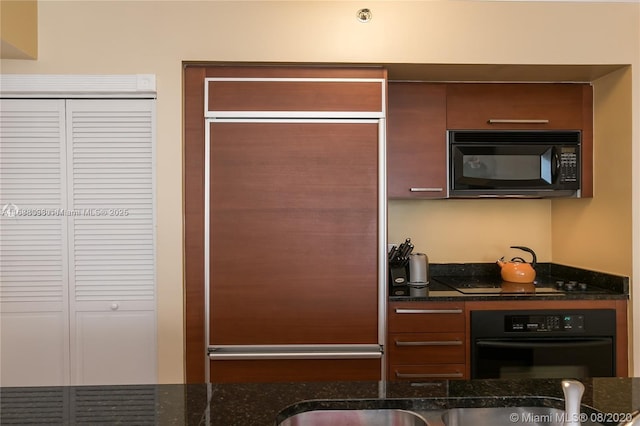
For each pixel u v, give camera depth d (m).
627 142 2.50
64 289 2.40
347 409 1.14
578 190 2.80
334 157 2.41
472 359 2.50
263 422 1.03
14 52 2.22
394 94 2.77
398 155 2.78
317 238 2.42
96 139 2.40
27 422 1.03
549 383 1.26
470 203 3.17
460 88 2.79
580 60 2.46
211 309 2.40
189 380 2.40
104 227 2.41
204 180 2.40
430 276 3.15
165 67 2.35
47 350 2.40
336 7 2.39
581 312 2.50
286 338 2.41
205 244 2.39
